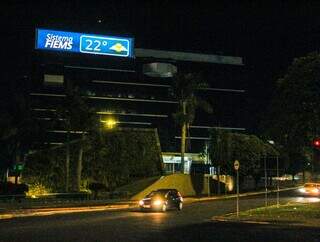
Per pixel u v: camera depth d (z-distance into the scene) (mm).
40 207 41594
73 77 116000
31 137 57938
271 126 32125
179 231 23109
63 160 63594
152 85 120750
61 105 60156
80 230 23484
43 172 62969
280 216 30219
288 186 93562
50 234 21594
